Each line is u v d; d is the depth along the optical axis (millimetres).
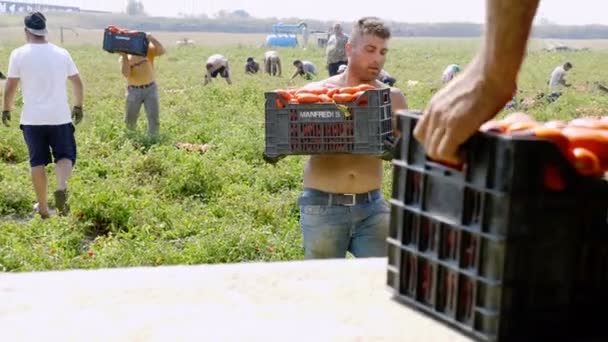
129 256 7688
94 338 2498
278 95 4988
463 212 2330
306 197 5219
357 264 3105
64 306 2736
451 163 2346
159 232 8828
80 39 93312
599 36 180875
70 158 9062
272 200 9867
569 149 2271
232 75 36656
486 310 2293
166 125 15719
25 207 9859
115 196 9180
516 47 2203
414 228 2562
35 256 7641
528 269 2264
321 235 5191
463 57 57062
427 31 175375
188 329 2545
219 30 164875
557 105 23016
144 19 170750
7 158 12875
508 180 2193
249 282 2926
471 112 2254
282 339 2463
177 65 44250
